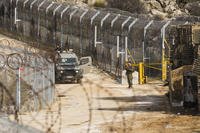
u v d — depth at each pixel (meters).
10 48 45.38
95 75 86.56
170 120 37.59
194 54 44.97
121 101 52.75
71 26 103.50
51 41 110.00
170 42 75.00
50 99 46.44
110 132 32.72
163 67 78.25
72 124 35.78
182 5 141.75
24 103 38.12
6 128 26.38
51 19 110.62
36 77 40.38
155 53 81.62
